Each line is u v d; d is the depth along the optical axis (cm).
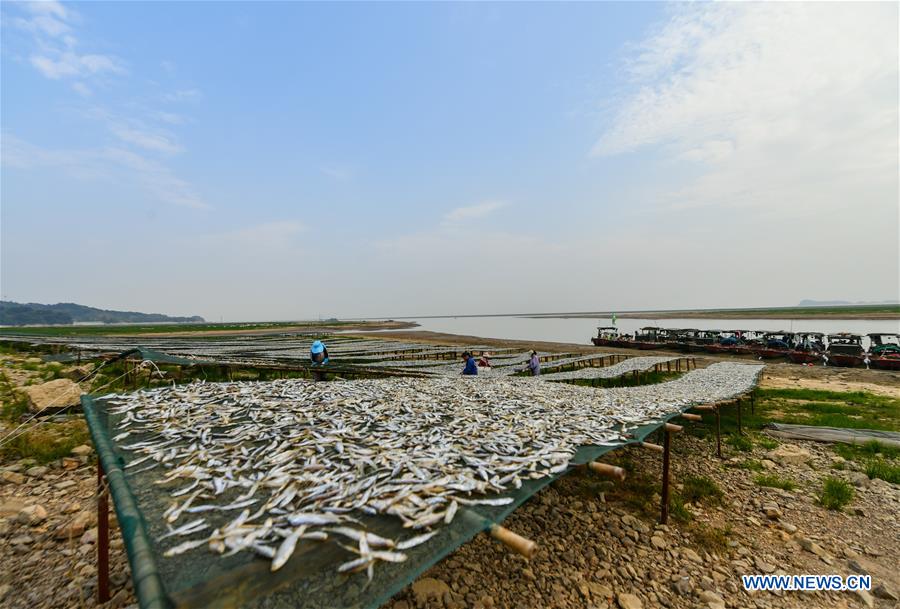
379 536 252
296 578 210
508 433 489
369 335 5953
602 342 3519
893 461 777
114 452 394
